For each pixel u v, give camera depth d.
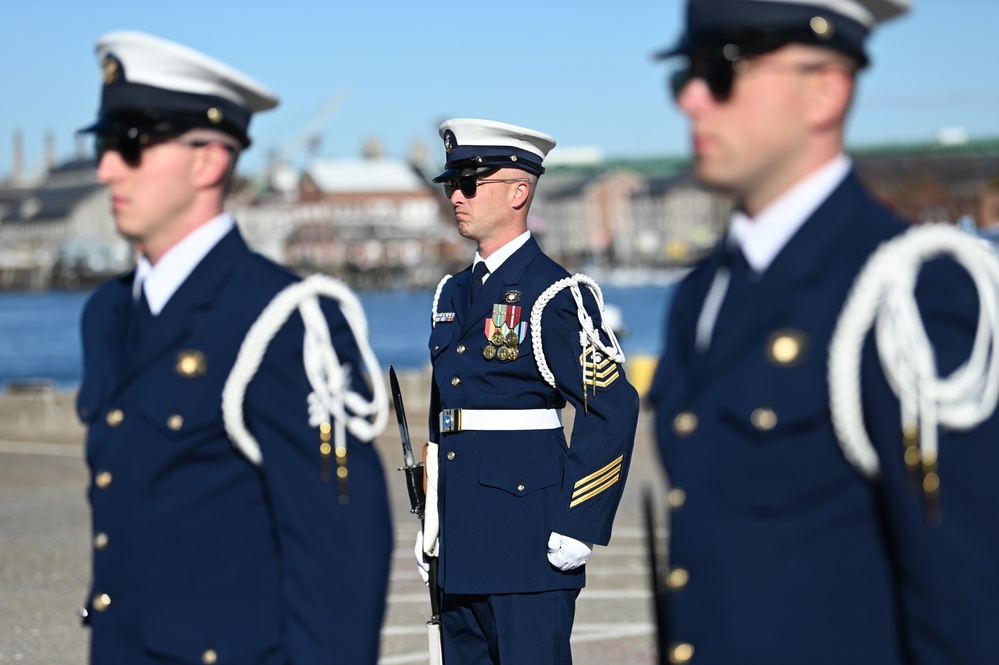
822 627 4.44
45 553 17.47
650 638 13.07
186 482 5.57
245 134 5.73
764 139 4.55
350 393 5.51
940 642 4.24
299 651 5.36
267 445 5.49
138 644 5.54
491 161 8.78
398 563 16.66
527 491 8.46
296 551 5.44
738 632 4.48
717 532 4.53
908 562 4.30
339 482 5.44
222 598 5.54
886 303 4.35
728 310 4.63
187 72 5.55
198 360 5.55
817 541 4.46
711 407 4.58
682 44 4.66
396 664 12.18
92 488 5.75
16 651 12.77
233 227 5.76
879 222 4.52
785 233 4.61
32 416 32.19
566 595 8.51
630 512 20.16
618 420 8.38
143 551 5.55
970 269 4.38
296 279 5.61
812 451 4.46
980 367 4.30
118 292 6.01
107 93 5.57
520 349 8.57
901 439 4.30
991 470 4.27
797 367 4.46
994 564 4.22
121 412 5.67
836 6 4.51
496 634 8.47
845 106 4.59
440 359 8.95
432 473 8.78
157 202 5.59
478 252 9.00
